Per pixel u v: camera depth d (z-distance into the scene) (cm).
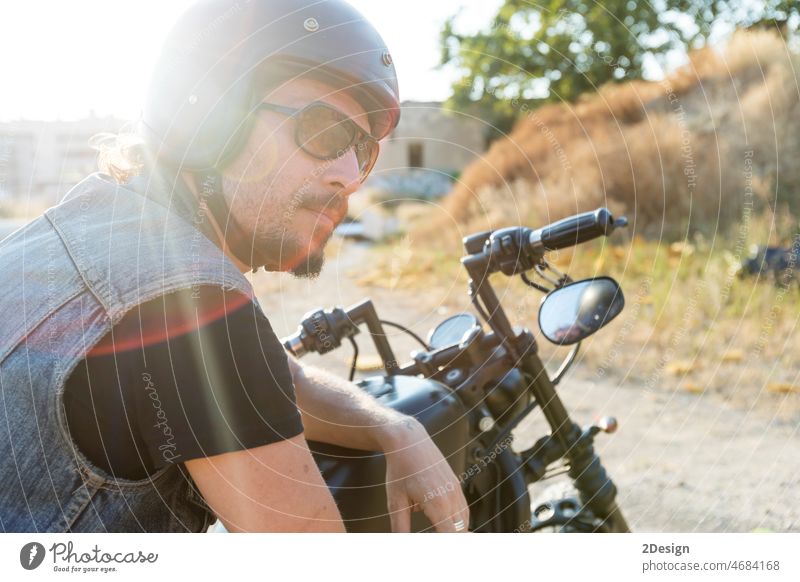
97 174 104
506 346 134
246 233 106
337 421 119
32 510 92
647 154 603
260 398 91
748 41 653
